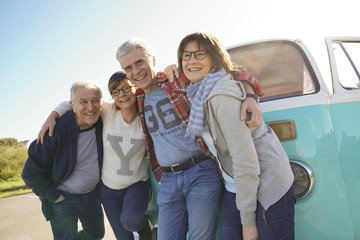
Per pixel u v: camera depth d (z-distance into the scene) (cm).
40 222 625
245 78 180
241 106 161
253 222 160
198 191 187
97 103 235
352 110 204
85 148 247
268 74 234
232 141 157
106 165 244
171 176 201
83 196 259
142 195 235
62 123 238
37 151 237
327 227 188
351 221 190
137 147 232
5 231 573
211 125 165
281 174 162
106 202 248
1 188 1344
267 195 159
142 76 208
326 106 203
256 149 166
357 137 199
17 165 1664
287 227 158
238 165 156
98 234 284
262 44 256
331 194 189
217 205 189
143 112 222
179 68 202
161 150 204
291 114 198
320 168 190
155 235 240
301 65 227
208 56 178
